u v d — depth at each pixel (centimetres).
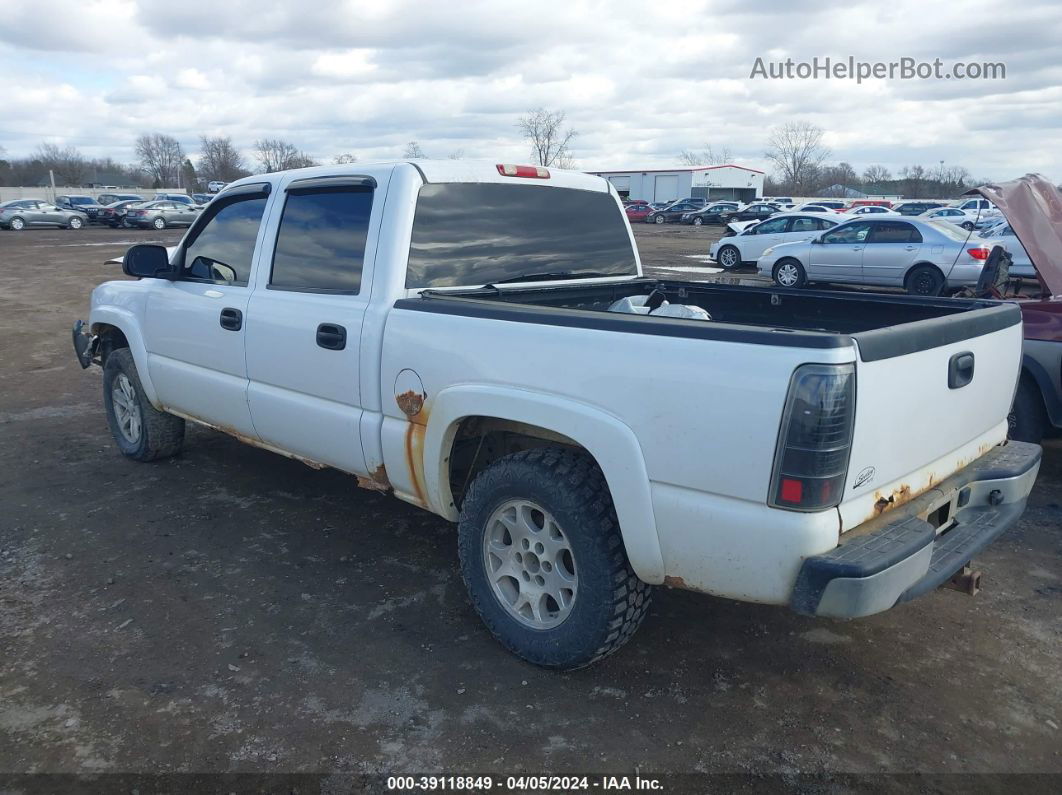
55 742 292
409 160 388
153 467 578
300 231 420
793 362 247
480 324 328
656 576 291
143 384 537
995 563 435
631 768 280
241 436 474
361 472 396
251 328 435
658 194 6656
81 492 530
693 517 272
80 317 1282
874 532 271
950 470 319
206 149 9531
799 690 325
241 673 334
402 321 358
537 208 432
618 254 479
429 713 309
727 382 259
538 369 307
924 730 301
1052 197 593
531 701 316
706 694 322
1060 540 462
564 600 323
